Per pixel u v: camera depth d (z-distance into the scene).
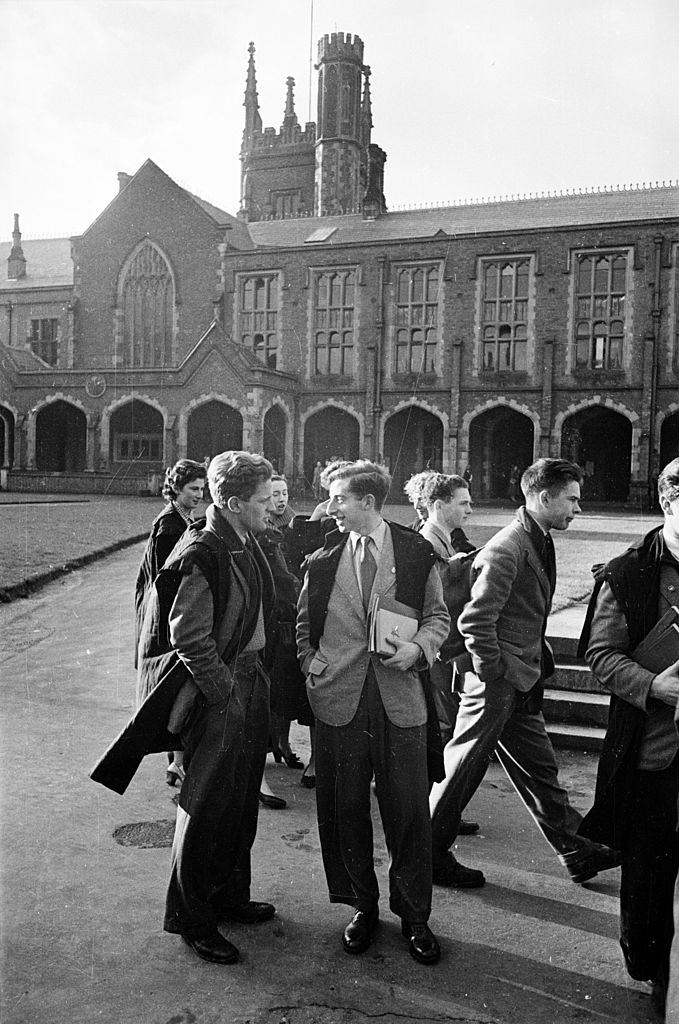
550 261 33.75
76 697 7.06
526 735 4.24
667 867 3.15
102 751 5.82
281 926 3.72
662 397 32.25
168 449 35.81
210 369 35.44
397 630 3.58
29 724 6.36
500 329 35.16
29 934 3.55
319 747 3.74
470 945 3.56
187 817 3.44
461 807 4.09
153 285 41.47
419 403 35.97
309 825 4.92
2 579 11.23
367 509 3.74
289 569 5.86
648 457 32.19
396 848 3.57
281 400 36.69
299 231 42.72
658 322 32.12
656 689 3.07
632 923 3.20
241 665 3.76
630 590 3.24
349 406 37.31
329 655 3.71
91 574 12.66
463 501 5.09
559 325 33.66
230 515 3.71
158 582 3.82
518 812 5.15
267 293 39.09
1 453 41.16
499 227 36.53
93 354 42.34
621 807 3.22
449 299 35.41
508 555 4.04
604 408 33.19
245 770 3.70
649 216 34.12
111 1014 3.03
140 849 4.41
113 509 23.33
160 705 3.54
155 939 3.55
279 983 3.26
